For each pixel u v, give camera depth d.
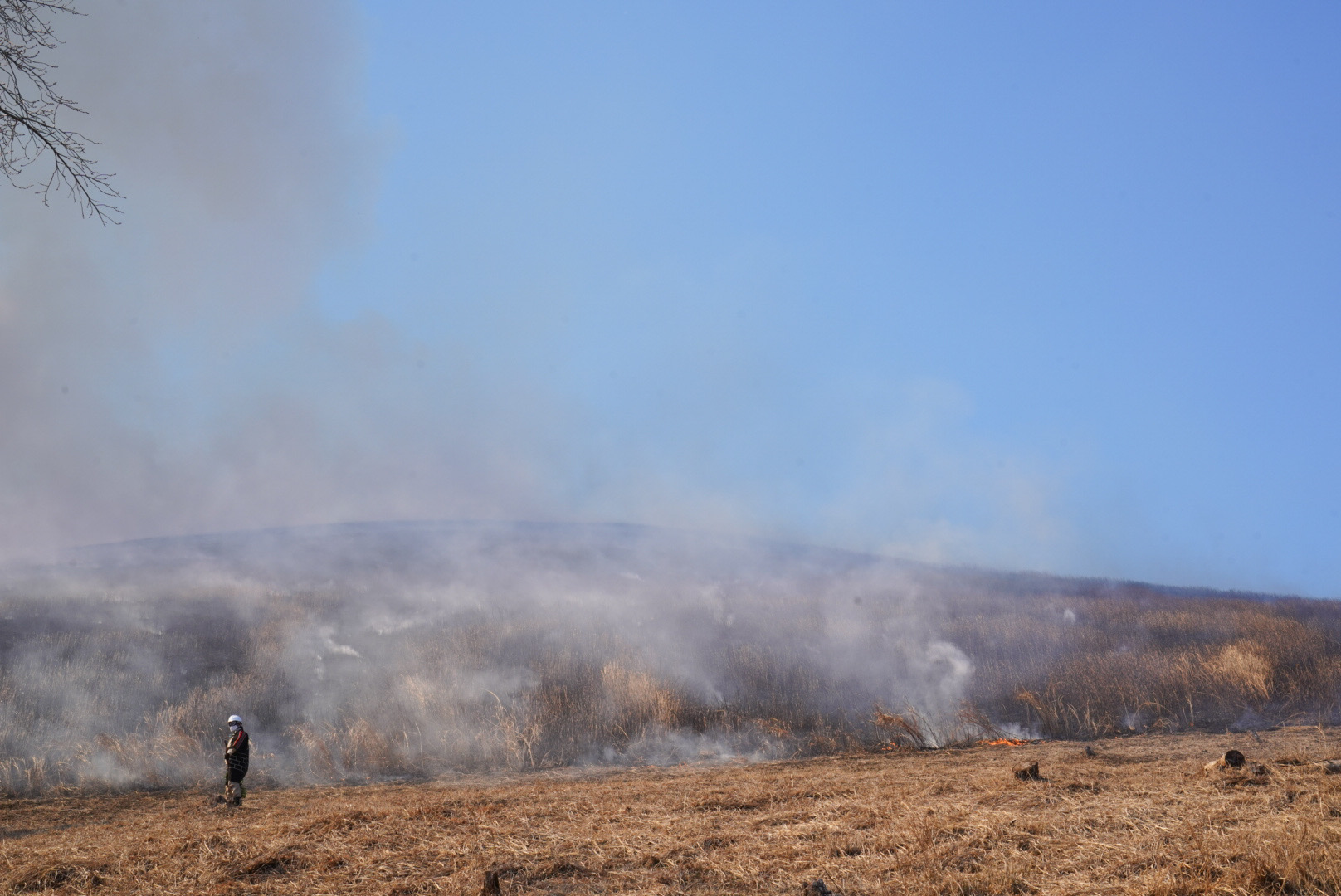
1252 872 5.71
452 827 9.06
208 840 8.93
